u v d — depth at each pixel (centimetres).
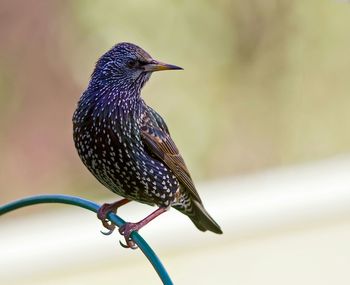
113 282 1195
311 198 1211
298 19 1664
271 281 1196
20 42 1548
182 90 1590
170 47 1586
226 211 1209
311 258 1196
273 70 1664
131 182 813
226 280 1196
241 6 1641
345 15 1636
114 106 802
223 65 1625
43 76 1545
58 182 1509
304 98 1652
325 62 1648
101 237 1205
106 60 810
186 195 845
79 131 806
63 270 1206
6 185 1503
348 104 1636
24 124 1527
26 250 1217
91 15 1557
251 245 1203
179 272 1198
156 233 1200
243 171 1606
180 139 1579
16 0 1551
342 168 1339
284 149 1633
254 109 1638
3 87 1535
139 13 1570
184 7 1591
